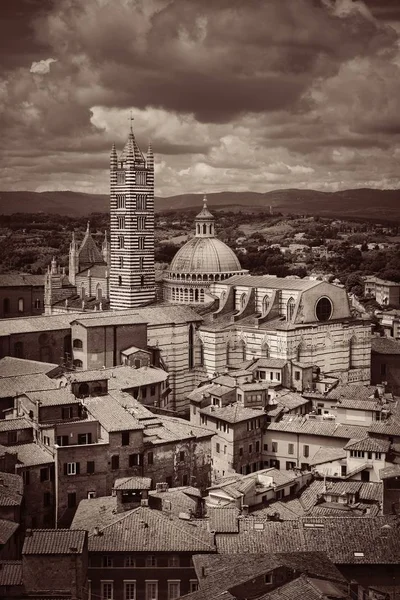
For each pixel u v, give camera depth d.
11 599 114.12
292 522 133.12
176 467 165.62
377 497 150.38
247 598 105.50
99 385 181.12
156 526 132.38
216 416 182.62
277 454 183.50
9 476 147.75
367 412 181.25
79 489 155.38
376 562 122.62
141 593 128.12
